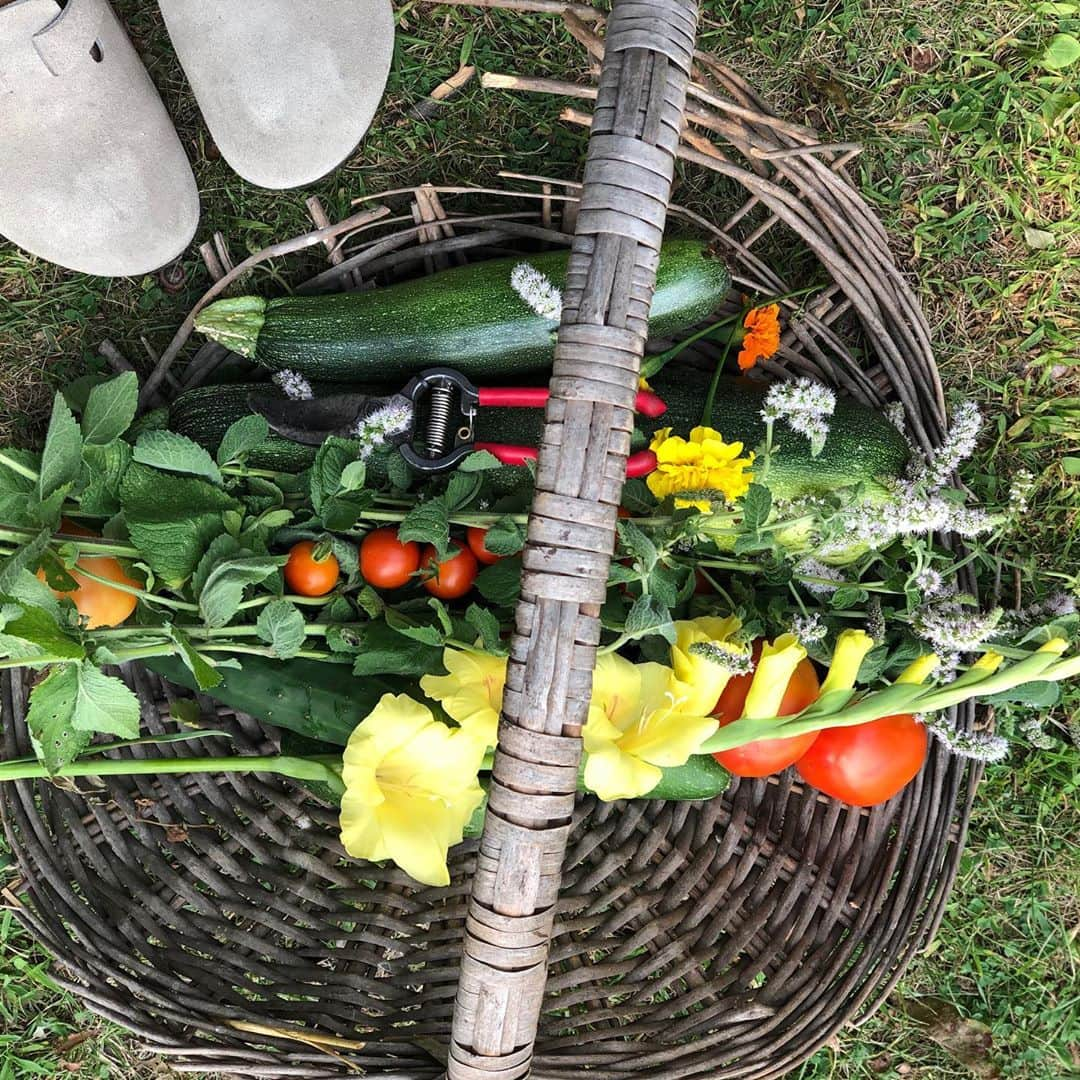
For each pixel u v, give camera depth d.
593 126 0.72
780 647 0.82
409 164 1.09
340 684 0.88
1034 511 1.13
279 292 1.07
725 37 1.10
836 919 1.01
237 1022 0.90
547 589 0.70
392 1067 0.89
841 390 1.03
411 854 0.78
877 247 0.97
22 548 0.75
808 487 0.92
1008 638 0.94
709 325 1.04
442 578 0.89
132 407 0.86
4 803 0.95
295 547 0.88
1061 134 1.11
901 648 0.92
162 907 0.96
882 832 1.02
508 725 0.71
